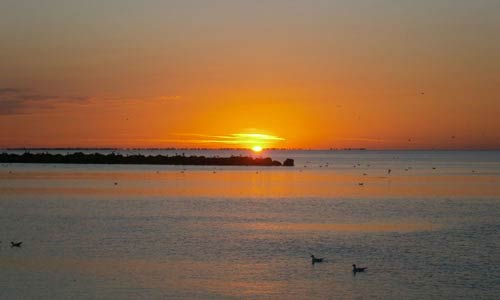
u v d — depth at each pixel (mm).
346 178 136250
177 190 99188
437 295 33500
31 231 53469
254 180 126000
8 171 150875
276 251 44750
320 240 49562
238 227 56875
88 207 73438
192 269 38906
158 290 34188
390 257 42625
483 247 46344
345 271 38531
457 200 85562
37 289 34188
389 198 88562
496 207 76000
